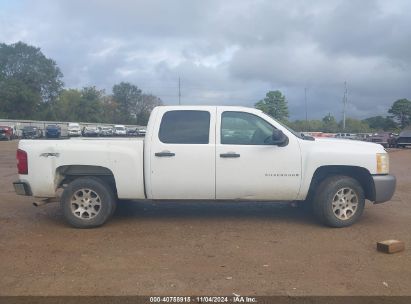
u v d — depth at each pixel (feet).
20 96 300.81
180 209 28.86
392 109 312.50
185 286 15.83
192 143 24.12
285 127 24.79
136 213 27.71
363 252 19.77
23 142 24.63
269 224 24.93
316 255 19.33
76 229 23.99
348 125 268.62
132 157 24.13
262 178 24.13
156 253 19.63
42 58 345.51
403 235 22.76
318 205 24.26
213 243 21.17
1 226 24.67
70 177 25.39
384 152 24.99
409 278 16.63
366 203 31.68
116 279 16.52
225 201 24.70
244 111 24.63
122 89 434.30
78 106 371.56
